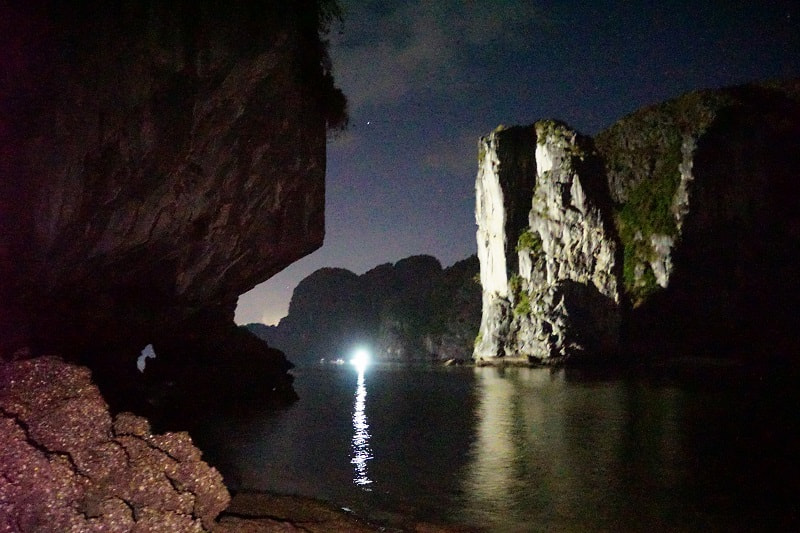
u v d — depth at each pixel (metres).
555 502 12.33
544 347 83.25
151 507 7.93
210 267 19.19
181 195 16.48
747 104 83.19
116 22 13.55
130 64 13.89
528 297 91.25
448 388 45.53
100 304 16.50
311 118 20.98
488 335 96.38
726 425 22.70
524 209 98.25
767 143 78.31
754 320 70.88
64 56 12.80
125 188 14.75
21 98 12.20
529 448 18.39
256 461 16.30
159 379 27.80
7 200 12.32
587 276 84.62
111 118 13.79
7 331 12.84
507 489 13.41
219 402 29.61
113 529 7.32
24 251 12.95
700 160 80.12
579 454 17.34
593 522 11.07
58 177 13.12
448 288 152.88
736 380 46.78
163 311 18.64
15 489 7.11
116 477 8.04
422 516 11.31
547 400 34.12
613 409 28.86
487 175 103.00
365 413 28.34
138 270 17.20
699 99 85.81
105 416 8.77
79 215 13.85
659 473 14.95
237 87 16.47
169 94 14.95
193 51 14.95
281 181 19.80
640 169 87.25
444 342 141.00
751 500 12.52
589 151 91.00
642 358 74.69
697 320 74.88
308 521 10.16
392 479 14.31
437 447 18.62
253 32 16.12
